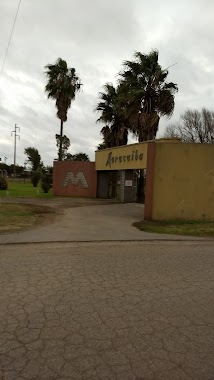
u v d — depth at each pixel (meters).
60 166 26.75
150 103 21.53
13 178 70.44
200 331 3.47
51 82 31.59
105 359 2.89
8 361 2.83
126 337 3.30
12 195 24.50
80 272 5.52
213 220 12.47
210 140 44.19
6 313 3.81
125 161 20.22
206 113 44.62
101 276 5.33
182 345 3.17
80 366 2.78
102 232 9.46
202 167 12.42
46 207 16.41
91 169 26.39
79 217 12.94
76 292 4.56
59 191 26.73
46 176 29.53
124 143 27.53
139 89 21.09
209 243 8.53
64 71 31.66
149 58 21.28
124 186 21.47
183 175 12.47
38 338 3.23
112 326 3.54
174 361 2.89
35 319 3.67
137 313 3.90
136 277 5.33
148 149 12.55
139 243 8.27
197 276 5.48
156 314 3.88
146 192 12.63
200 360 2.92
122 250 7.38
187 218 12.53
